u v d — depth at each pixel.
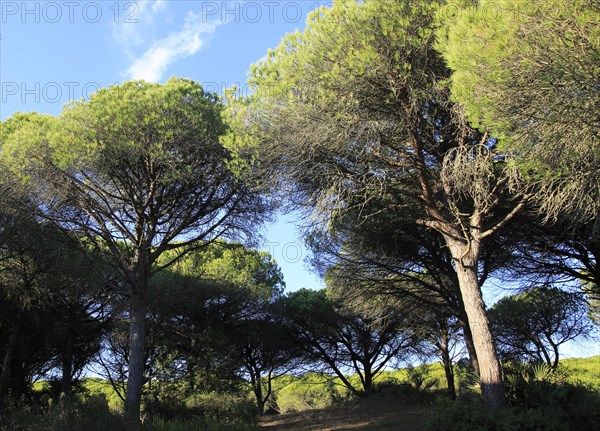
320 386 29.53
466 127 8.27
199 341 18.47
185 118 11.44
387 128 9.00
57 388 17.64
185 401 15.03
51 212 11.90
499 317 17.69
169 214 13.17
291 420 17.52
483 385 8.50
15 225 12.00
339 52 8.73
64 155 10.61
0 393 13.72
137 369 11.81
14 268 13.62
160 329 19.16
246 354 25.50
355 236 13.17
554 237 11.57
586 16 5.53
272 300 24.62
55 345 16.64
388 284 14.31
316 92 8.89
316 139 8.62
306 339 24.75
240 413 14.33
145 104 11.05
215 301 21.30
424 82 8.73
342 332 24.53
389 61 8.38
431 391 18.98
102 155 11.36
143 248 12.72
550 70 5.88
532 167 7.05
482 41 6.64
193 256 21.56
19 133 11.23
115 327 18.41
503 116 6.65
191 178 12.03
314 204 9.89
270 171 9.84
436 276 13.74
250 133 9.77
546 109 6.15
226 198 12.98
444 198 10.34
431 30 8.16
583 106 5.77
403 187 10.30
